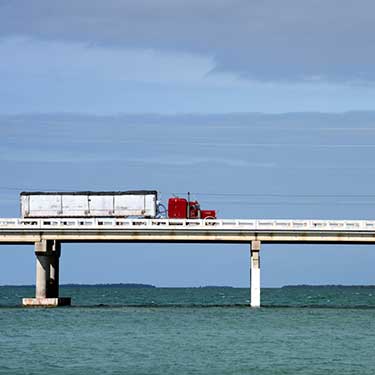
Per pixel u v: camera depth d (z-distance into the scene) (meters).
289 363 127.31
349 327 178.88
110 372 118.44
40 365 124.00
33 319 192.12
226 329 172.25
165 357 132.12
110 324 181.50
